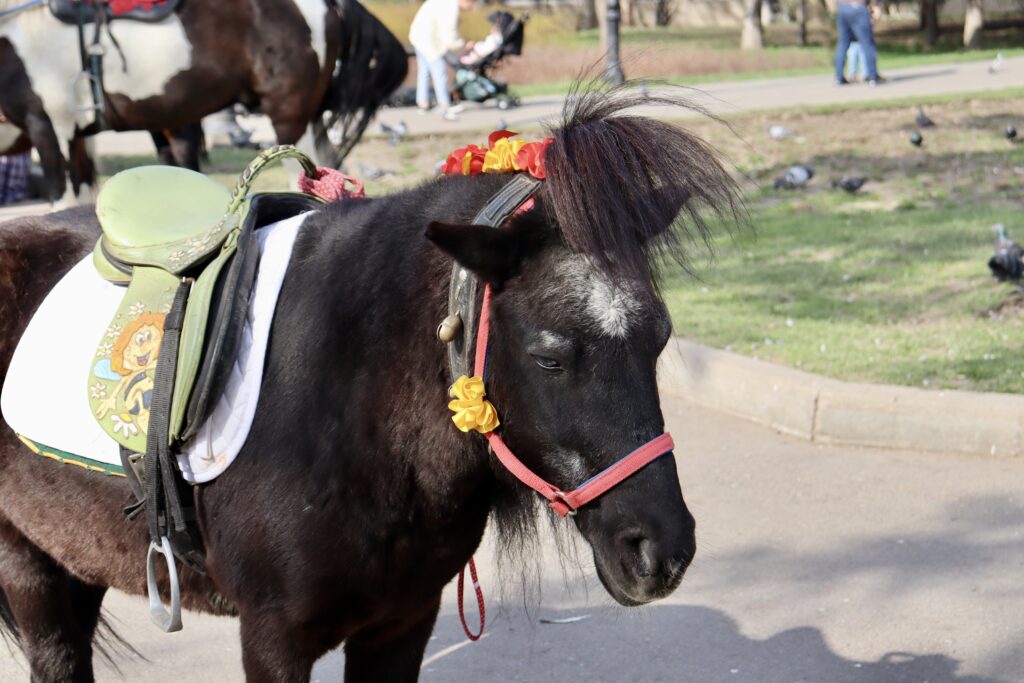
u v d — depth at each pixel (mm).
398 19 25125
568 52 25031
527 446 2168
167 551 2523
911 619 3943
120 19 8156
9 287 2885
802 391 5633
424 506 2375
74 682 3021
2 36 8133
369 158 12859
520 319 2109
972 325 6777
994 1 39500
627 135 2150
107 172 12172
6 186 11664
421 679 3680
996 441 5273
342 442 2338
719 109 14469
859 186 10883
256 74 8562
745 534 4617
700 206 2195
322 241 2529
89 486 2674
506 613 4035
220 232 2557
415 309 2328
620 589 2102
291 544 2344
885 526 4641
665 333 2135
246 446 2412
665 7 40719
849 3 18594
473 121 15398
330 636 2453
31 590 2947
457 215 2346
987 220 9617
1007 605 4004
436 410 2305
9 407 2752
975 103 14828
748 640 3850
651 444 2062
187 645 3943
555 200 2092
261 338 2445
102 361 2582
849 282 7867
